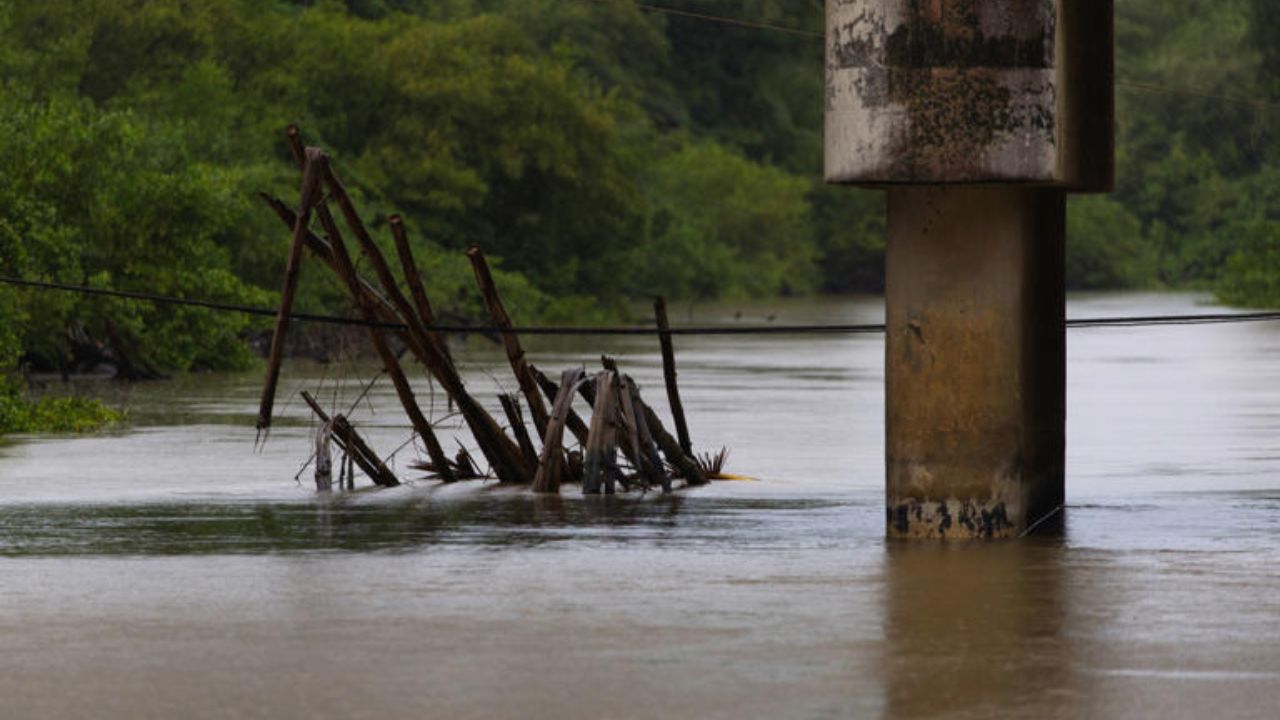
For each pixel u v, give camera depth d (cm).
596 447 4575
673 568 3341
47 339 9356
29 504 4388
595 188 19350
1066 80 3672
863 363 11406
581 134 19100
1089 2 3859
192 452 5912
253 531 3856
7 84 12562
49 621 2853
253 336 12025
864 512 4175
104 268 9831
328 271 12112
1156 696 2373
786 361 11650
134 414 7500
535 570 3319
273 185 12356
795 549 3572
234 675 2502
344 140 17300
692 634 2750
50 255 8944
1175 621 2827
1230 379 9650
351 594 3078
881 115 3588
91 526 3941
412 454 5819
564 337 15538
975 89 3562
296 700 2372
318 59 17250
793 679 2469
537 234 19425
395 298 4672
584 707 2334
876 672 2506
